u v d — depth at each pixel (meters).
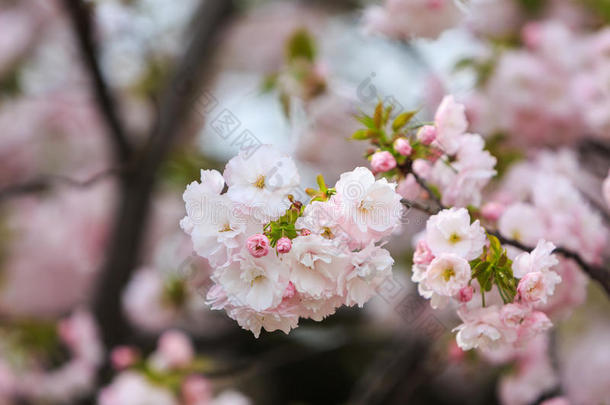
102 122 2.47
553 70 1.91
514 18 2.03
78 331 2.31
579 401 2.05
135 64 2.79
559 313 1.36
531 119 1.91
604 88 1.77
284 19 3.92
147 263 2.88
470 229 1.22
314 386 3.05
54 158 3.43
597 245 1.38
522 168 1.56
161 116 2.44
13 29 3.10
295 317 1.20
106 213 3.09
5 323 2.46
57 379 2.36
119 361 2.01
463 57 1.97
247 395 2.97
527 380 1.74
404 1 1.54
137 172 2.44
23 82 3.12
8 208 3.24
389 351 2.36
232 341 2.61
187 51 2.51
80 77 3.27
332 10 3.17
